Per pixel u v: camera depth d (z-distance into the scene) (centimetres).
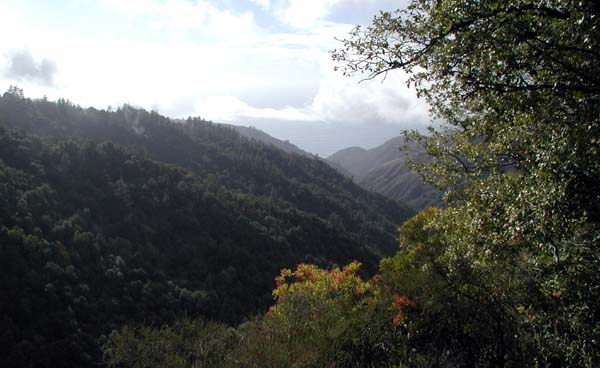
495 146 464
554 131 360
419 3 453
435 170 563
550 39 355
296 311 537
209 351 441
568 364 407
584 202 339
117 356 425
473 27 397
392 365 493
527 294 459
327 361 454
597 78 335
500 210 441
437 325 534
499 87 407
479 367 493
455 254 520
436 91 492
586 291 379
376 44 476
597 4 307
